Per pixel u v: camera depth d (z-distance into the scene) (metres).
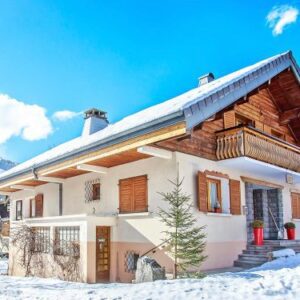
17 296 7.03
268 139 12.66
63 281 10.57
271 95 15.54
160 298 6.06
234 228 12.18
